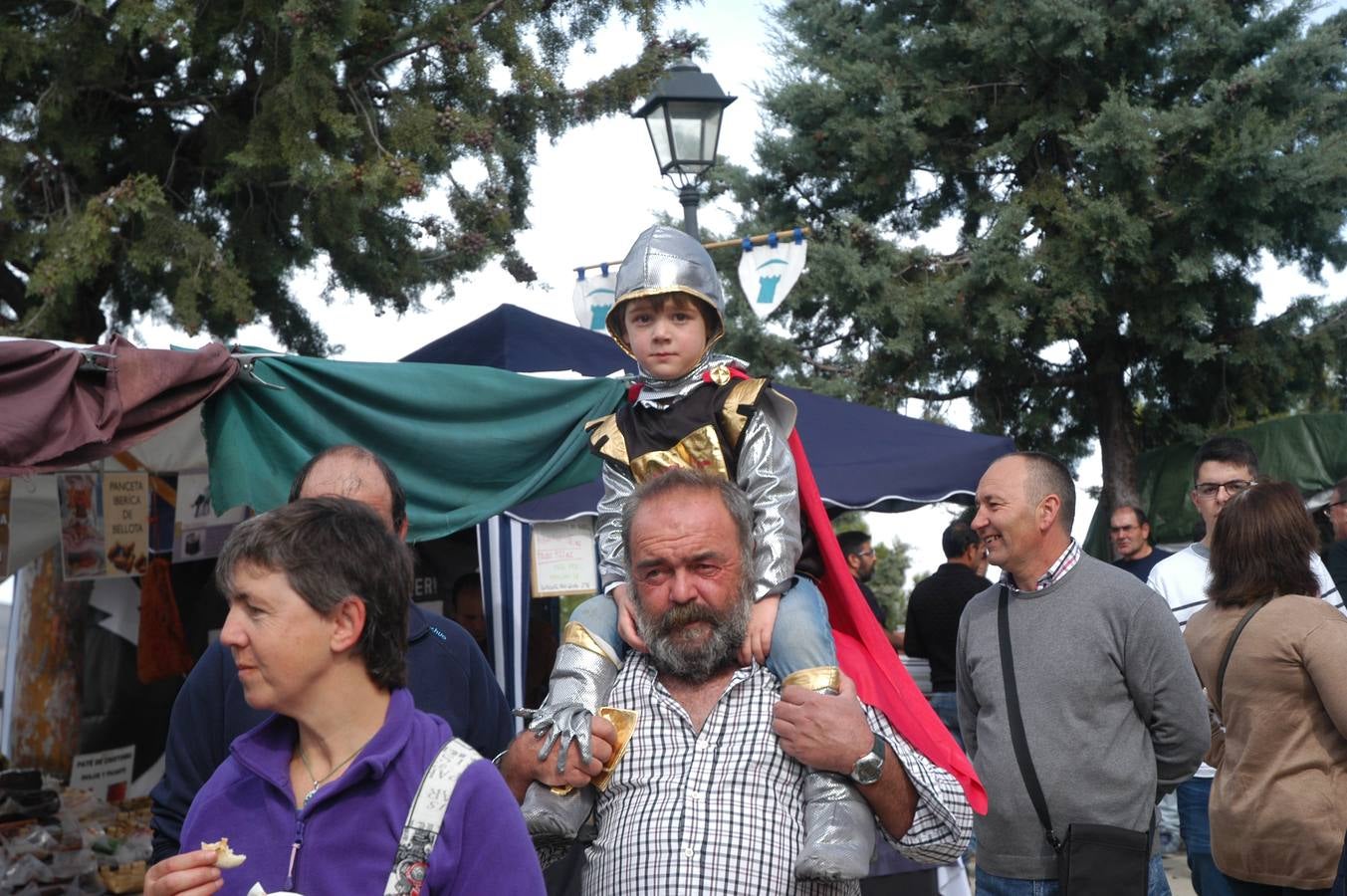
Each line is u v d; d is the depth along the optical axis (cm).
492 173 1109
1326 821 368
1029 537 375
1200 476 498
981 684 383
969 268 1820
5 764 852
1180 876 787
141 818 830
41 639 932
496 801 197
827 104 1891
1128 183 1703
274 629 194
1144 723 367
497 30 1097
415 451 480
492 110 1160
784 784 257
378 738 198
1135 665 362
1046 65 1809
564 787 262
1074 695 364
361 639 201
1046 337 1733
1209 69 1770
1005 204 1820
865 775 247
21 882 692
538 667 690
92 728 921
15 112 1038
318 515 202
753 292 888
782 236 887
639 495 263
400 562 207
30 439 399
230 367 453
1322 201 1662
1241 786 384
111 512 675
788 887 248
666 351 299
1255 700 381
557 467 503
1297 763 374
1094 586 372
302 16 939
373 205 1049
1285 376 1777
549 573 612
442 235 1146
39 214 1035
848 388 1853
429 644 313
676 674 263
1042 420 1873
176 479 784
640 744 264
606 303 895
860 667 281
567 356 631
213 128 1048
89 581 936
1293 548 390
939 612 764
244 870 194
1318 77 1747
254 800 203
